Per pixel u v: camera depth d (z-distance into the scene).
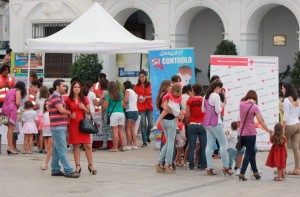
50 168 15.58
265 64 18.16
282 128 13.89
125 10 30.30
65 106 14.23
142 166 16.08
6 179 14.05
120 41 19.77
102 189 12.95
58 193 12.54
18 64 24.11
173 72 18.17
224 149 14.55
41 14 31.89
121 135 18.94
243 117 13.90
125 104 19.11
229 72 17.95
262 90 18.22
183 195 12.37
